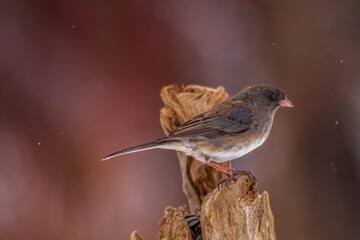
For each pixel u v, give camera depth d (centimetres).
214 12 1558
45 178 1435
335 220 1412
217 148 800
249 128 807
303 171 1433
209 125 800
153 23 1550
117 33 1536
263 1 1525
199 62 1539
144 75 1521
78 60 1521
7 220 1391
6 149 1443
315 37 1490
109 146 1461
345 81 1477
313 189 1427
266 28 1525
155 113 1495
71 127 1474
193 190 848
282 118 1445
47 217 1407
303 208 1412
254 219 656
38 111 1481
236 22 1549
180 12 1554
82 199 1423
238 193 657
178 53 1541
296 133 1445
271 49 1515
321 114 1466
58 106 1490
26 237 1388
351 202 1421
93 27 1538
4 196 1404
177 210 769
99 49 1533
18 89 1488
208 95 863
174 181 1432
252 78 1521
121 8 1544
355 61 1477
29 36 1519
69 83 1505
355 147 1441
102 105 1493
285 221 1409
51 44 1522
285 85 1496
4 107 1472
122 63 1523
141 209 1417
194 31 1553
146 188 1430
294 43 1498
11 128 1463
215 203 675
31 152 1449
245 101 818
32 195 1414
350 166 1434
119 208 1418
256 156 1421
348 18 1484
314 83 1480
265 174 1417
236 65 1530
